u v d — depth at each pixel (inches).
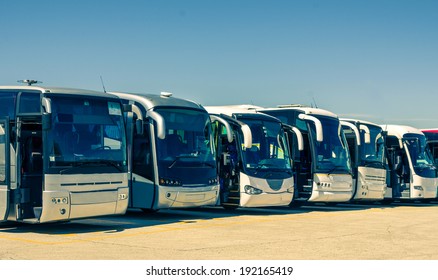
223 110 808.3
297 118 885.8
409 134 1024.2
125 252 461.7
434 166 1040.8
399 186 1012.5
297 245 504.4
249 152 772.6
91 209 572.7
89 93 594.6
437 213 832.9
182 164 701.3
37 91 567.2
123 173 603.2
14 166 565.0
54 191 547.5
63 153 558.3
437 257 452.4
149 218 720.3
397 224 671.8
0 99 586.2
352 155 951.0
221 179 783.7
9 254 449.4
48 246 488.4
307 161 871.7
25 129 576.4
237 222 677.9
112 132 601.9
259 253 462.9
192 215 763.4
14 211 564.1
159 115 676.7
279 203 788.0
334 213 816.9
